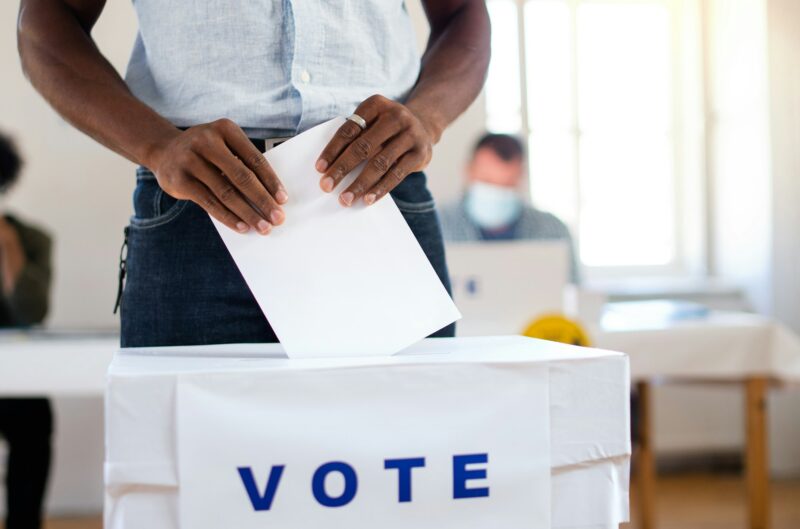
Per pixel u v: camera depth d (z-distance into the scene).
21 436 3.73
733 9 5.71
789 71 5.41
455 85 1.36
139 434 1.02
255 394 1.03
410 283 1.18
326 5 1.31
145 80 1.37
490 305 3.18
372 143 1.18
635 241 6.12
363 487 1.05
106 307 4.78
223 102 1.30
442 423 1.06
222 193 1.15
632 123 6.06
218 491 1.02
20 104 4.68
